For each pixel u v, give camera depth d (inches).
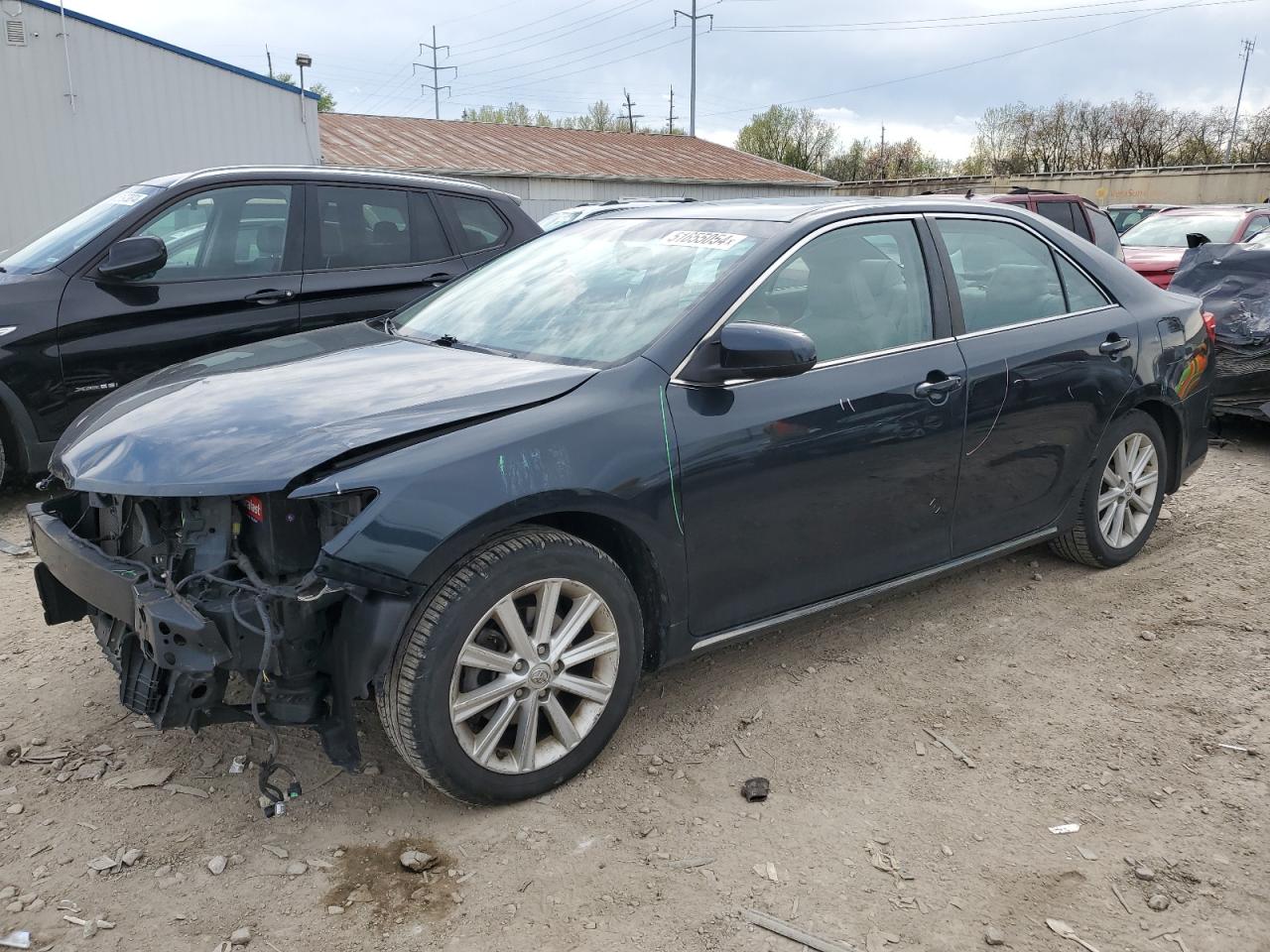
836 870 100.9
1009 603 166.9
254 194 226.7
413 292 244.7
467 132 1186.0
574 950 89.5
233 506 101.2
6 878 97.5
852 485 132.7
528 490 104.1
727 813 109.9
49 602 120.9
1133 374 169.6
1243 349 266.1
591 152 1228.5
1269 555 189.3
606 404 113.5
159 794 111.7
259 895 96.0
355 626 98.0
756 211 145.3
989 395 146.9
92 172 571.5
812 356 116.0
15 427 200.7
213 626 94.7
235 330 220.4
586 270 145.0
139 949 88.7
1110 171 1327.5
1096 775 118.0
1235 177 1233.4
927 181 1390.3
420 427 104.0
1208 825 108.7
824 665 144.7
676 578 118.6
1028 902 96.7
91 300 204.7
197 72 596.4
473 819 108.2
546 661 109.2
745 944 90.5
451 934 91.4
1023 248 163.0
